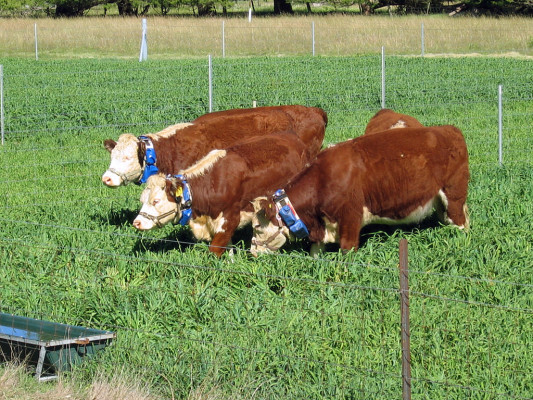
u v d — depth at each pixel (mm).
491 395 6020
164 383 6262
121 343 6734
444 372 6391
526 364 6477
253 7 58250
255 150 9570
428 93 21141
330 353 6637
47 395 6043
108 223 10453
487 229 9672
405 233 9836
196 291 7734
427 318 7148
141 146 10016
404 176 9328
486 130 16781
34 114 18562
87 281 8234
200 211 9109
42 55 34969
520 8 47406
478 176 12391
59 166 14234
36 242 9453
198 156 10500
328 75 24828
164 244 9594
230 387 6133
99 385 6082
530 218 10055
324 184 9047
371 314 7332
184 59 31766
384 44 35406
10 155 15000
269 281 8133
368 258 8633
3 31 37625
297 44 35781
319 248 9320
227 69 26781
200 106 19188
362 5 50594
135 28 38406
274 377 6203
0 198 12156
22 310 7531
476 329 6984
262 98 20375
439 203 9805
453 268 8375
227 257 8898
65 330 6832
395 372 6375
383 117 11352
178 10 53812
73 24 39562
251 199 9453
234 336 6828
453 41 35406
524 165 13523
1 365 6602
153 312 7332
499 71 25578
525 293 7801
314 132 11562
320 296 7660
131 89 22406
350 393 6078
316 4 63125
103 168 14148
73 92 21766
